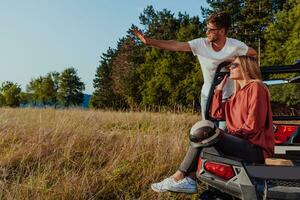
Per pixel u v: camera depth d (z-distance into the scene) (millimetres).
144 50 71875
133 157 5805
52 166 5531
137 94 66438
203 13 55844
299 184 2816
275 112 4711
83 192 4789
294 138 4621
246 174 2875
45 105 13367
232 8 53281
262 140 3244
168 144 6234
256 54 4879
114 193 5043
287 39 37094
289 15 36781
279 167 2891
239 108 3436
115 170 5477
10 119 8586
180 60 50250
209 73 4891
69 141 6375
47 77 93500
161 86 50875
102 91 86188
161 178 5371
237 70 3498
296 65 3980
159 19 67500
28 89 93438
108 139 6836
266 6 50656
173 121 8305
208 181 3078
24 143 6473
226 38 4805
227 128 3580
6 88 84875
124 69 73875
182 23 65312
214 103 3918
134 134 7223
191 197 4918
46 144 6176
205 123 3041
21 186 4797
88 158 5926
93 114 10617
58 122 7871
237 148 3113
